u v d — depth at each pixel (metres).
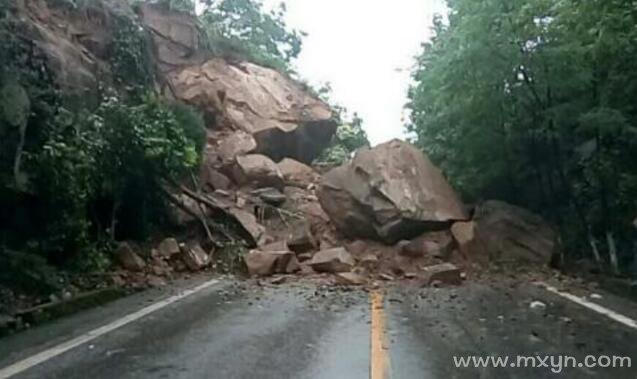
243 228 18.83
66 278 11.38
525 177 19.42
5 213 11.34
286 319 9.74
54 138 12.40
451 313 10.44
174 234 17.86
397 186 18.73
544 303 11.49
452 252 17.75
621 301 11.68
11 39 12.14
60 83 14.99
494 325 9.26
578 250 18.14
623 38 11.91
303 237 18.27
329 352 7.41
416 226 18.27
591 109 15.51
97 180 14.06
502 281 14.96
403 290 13.67
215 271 16.33
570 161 18.11
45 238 11.81
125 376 6.25
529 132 18.11
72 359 6.90
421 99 22.12
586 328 8.96
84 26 18.89
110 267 13.66
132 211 16.02
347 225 19.27
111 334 8.30
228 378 6.20
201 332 8.55
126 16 20.52
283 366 6.70
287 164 27.06
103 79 18.11
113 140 14.73
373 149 20.02
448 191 19.38
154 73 23.55
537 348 7.63
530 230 17.84
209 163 24.11
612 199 16.38
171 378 6.19
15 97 11.34
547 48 15.84
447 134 20.14
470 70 16.66
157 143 15.51
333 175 20.08
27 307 9.37
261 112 29.17
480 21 16.17
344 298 12.31
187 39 29.34
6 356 7.00
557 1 14.81
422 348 7.63
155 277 14.20
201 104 27.05
